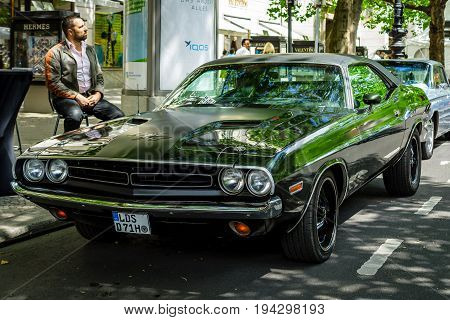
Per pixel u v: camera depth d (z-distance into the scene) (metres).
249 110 5.30
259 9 32.03
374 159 5.81
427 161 10.09
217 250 5.18
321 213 4.82
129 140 4.56
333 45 17.30
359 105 5.74
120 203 4.27
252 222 4.18
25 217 5.84
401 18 18.03
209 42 10.37
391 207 6.82
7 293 4.24
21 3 19.20
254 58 6.18
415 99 7.19
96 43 23.30
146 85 10.01
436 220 6.25
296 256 4.74
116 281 4.48
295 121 4.88
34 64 14.70
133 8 10.04
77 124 7.25
